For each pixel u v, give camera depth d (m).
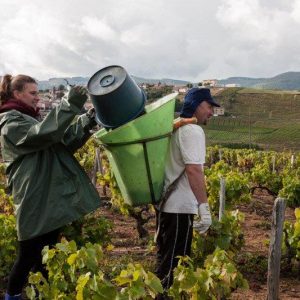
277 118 123.94
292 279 6.88
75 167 4.32
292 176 15.17
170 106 4.09
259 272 6.91
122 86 3.96
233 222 6.52
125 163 4.06
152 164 4.06
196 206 4.32
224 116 122.31
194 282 3.85
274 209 5.28
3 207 9.05
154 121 3.95
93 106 4.20
